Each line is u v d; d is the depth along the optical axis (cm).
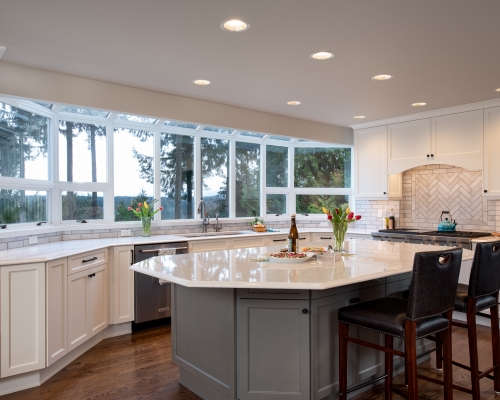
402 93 405
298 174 618
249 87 387
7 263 267
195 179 521
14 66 320
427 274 210
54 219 408
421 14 236
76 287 320
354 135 578
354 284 257
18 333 272
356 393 268
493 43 279
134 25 251
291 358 229
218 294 243
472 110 452
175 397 264
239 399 233
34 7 227
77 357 330
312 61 314
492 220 465
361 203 589
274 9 230
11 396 266
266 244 509
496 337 271
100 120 439
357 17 240
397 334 214
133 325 405
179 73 344
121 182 460
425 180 529
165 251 408
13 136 355
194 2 222
